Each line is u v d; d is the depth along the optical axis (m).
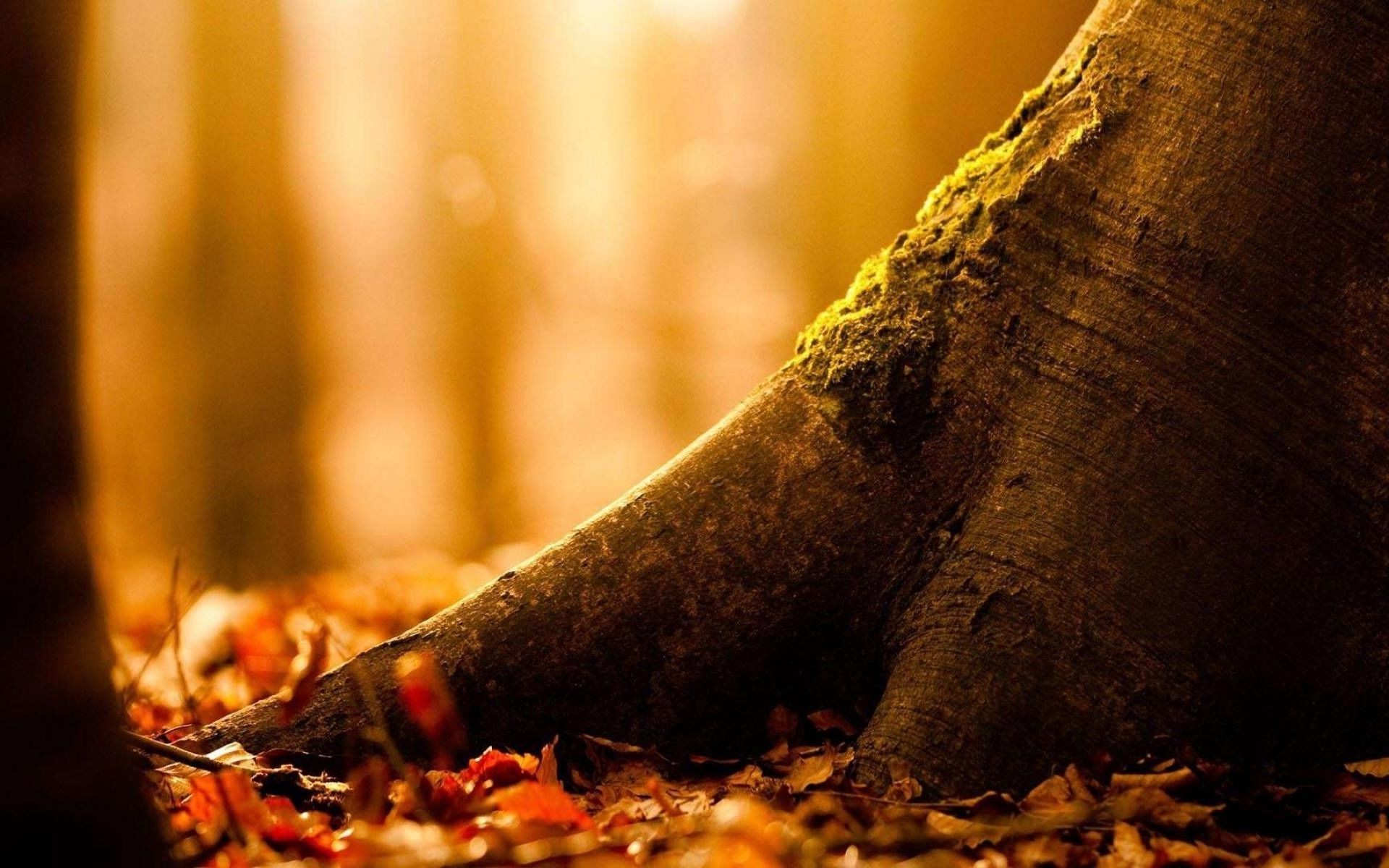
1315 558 2.42
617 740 2.49
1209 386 2.43
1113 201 2.47
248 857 2.26
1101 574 2.42
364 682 2.38
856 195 8.09
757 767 2.46
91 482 2.11
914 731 2.40
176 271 7.97
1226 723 2.40
